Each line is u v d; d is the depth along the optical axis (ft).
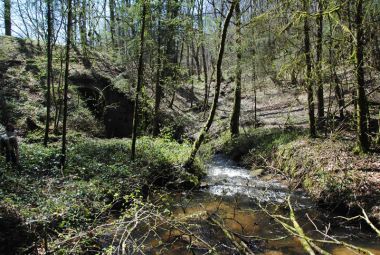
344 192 36.19
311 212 36.60
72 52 88.22
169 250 28.22
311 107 54.70
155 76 77.30
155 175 46.70
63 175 38.60
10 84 75.77
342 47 36.06
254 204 40.19
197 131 89.81
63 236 23.75
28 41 92.89
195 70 169.07
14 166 40.24
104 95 80.89
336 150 44.98
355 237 30.37
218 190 46.50
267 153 59.36
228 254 27.07
